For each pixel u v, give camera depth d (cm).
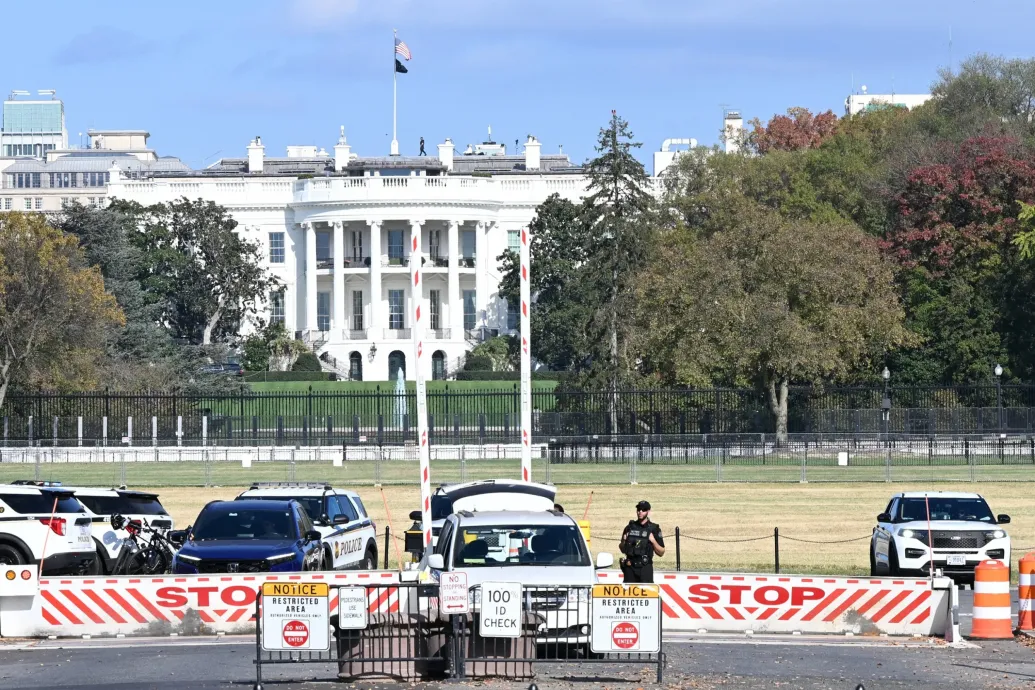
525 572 7831
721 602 9362
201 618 9350
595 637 7444
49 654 8500
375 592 9194
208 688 7338
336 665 8075
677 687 7300
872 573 12369
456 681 7431
